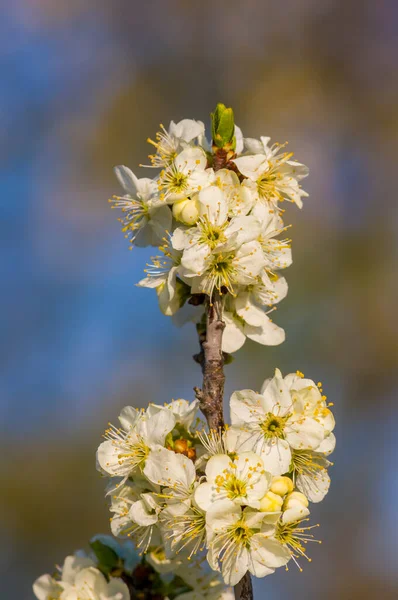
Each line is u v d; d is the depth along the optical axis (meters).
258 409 0.50
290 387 0.51
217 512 0.49
